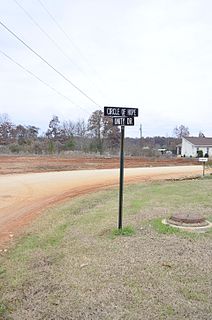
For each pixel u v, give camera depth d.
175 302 3.99
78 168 28.50
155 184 16.86
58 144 49.75
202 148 68.44
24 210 10.53
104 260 5.29
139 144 65.38
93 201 11.66
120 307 3.90
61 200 12.52
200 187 14.52
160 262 5.17
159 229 7.00
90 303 4.00
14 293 4.38
